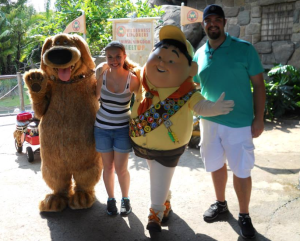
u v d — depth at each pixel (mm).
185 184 4035
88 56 3301
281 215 3281
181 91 2734
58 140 3166
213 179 3193
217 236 2953
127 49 5879
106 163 3199
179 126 2744
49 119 3217
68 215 3314
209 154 3059
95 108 3359
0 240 2875
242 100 2855
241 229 2939
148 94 2777
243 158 2885
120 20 5809
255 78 2832
